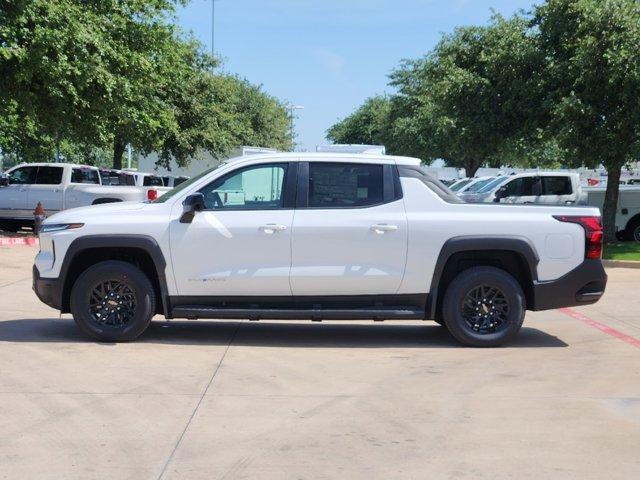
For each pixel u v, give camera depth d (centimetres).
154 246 804
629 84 1667
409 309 820
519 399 627
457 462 480
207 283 807
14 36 1712
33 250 1819
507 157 4325
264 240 803
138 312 812
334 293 811
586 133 1809
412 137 4409
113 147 3164
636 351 825
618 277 1500
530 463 480
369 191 823
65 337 846
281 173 825
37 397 610
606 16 1694
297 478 451
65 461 475
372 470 465
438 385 669
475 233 811
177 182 3005
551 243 819
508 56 1958
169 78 2634
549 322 1015
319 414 578
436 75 2202
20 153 3747
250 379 680
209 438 520
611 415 585
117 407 588
